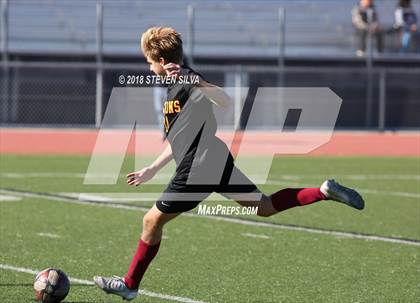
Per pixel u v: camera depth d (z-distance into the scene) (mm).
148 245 13977
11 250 19438
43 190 30031
